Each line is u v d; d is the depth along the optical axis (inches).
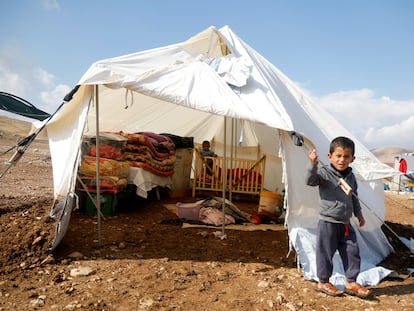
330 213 160.7
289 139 203.2
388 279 186.5
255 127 398.3
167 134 407.2
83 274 173.0
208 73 220.4
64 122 216.1
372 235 221.8
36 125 234.8
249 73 230.8
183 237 245.6
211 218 284.4
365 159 239.6
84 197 290.5
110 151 292.0
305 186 200.4
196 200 385.4
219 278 177.2
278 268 195.5
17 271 173.6
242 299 154.3
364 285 176.7
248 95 219.9
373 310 147.9
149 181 336.8
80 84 198.1
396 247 250.4
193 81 214.2
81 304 142.9
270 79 249.0
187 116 428.1
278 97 222.5
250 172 399.2
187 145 421.1
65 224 204.2
